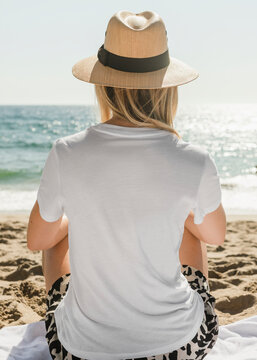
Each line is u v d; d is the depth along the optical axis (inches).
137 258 61.1
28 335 93.9
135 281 61.3
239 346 91.3
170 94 65.4
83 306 63.0
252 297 131.0
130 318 61.7
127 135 62.5
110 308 61.8
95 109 68.7
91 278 61.9
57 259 78.5
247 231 226.1
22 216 274.8
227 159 716.7
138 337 61.7
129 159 61.5
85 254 61.9
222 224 67.1
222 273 156.6
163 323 62.1
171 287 62.7
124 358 61.7
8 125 1726.1
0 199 369.7
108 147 62.2
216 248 190.4
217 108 4148.6
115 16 63.9
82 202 61.5
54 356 65.6
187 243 81.0
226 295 131.9
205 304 70.2
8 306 125.0
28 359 85.3
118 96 63.6
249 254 177.0
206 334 66.3
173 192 61.4
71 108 3476.9
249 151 830.5
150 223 60.9
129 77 62.6
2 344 90.8
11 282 146.6
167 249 62.2
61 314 67.0
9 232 219.0
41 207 63.8
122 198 60.9
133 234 60.7
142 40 61.9
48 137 1283.2
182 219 62.8
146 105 64.2
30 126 1701.5
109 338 61.8
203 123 1892.2
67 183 62.0
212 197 63.5
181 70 65.5
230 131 1424.7
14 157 753.6
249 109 3828.7
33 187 443.5
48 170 63.3
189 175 62.0
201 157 62.9
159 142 62.8
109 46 63.6
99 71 64.2
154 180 61.2
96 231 61.4
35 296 133.9
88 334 62.6
